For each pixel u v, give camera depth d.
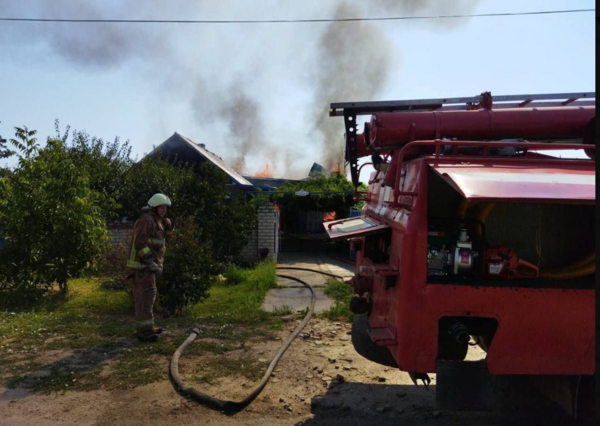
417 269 3.36
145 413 4.13
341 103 4.63
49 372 4.96
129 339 6.09
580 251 3.84
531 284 3.33
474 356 5.63
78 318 7.11
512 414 3.83
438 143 3.56
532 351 3.30
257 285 9.99
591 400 3.46
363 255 4.91
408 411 4.30
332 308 7.63
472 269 3.49
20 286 8.31
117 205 10.01
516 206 3.83
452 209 3.78
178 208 11.94
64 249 8.47
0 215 8.33
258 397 4.50
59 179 8.54
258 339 6.21
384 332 3.77
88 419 4.01
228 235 11.91
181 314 7.48
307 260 16.14
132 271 6.05
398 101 4.55
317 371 5.16
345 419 4.14
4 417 4.02
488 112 4.16
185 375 4.94
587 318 3.28
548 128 4.12
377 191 5.27
